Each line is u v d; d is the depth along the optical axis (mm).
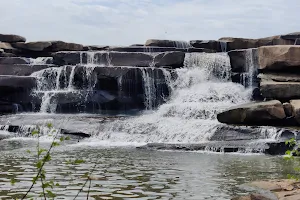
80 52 24906
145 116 19344
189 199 8219
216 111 18531
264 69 20516
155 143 15188
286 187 8758
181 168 11336
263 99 21125
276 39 28469
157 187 9156
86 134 17266
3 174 10281
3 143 15789
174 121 17641
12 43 29484
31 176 10078
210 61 23875
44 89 23094
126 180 9781
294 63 19797
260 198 7922
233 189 9000
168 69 23219
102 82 22547
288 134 14945
